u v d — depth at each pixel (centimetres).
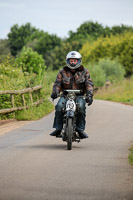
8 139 2538
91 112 4600
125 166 1667
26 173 1523
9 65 5188
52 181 1402
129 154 1928
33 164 1694
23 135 2734
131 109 5028
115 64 12419
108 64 12250
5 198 1200
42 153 1973
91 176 1480
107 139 2497
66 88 2177
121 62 15300
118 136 2622
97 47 17525
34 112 4125
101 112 4572
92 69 11588
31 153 1970
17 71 5000
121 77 11838
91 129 3016
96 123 3434
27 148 2138
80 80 2155
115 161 1777
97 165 1683
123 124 3306
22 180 1414
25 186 1334
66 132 2064
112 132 2825
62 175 1492
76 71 2162
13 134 2802
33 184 1359
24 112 4012
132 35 15825
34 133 2841
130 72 15288
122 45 15750
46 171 1558
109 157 1875
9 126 3362
